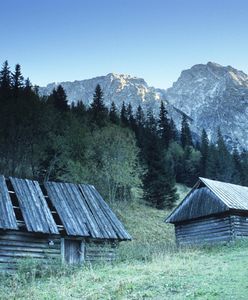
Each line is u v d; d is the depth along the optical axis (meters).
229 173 92.75
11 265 23.27
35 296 16.39
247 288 14.37
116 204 59.66
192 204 40.59
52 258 24.78
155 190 66.00
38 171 59.16
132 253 29.59
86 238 26.55
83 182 53.28
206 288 14.86
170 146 100.25
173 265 21.80
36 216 25.17
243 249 31.58
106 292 15.70
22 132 55.41
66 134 56.94
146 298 14.20
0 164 55.66
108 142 57.56
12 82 88.94
